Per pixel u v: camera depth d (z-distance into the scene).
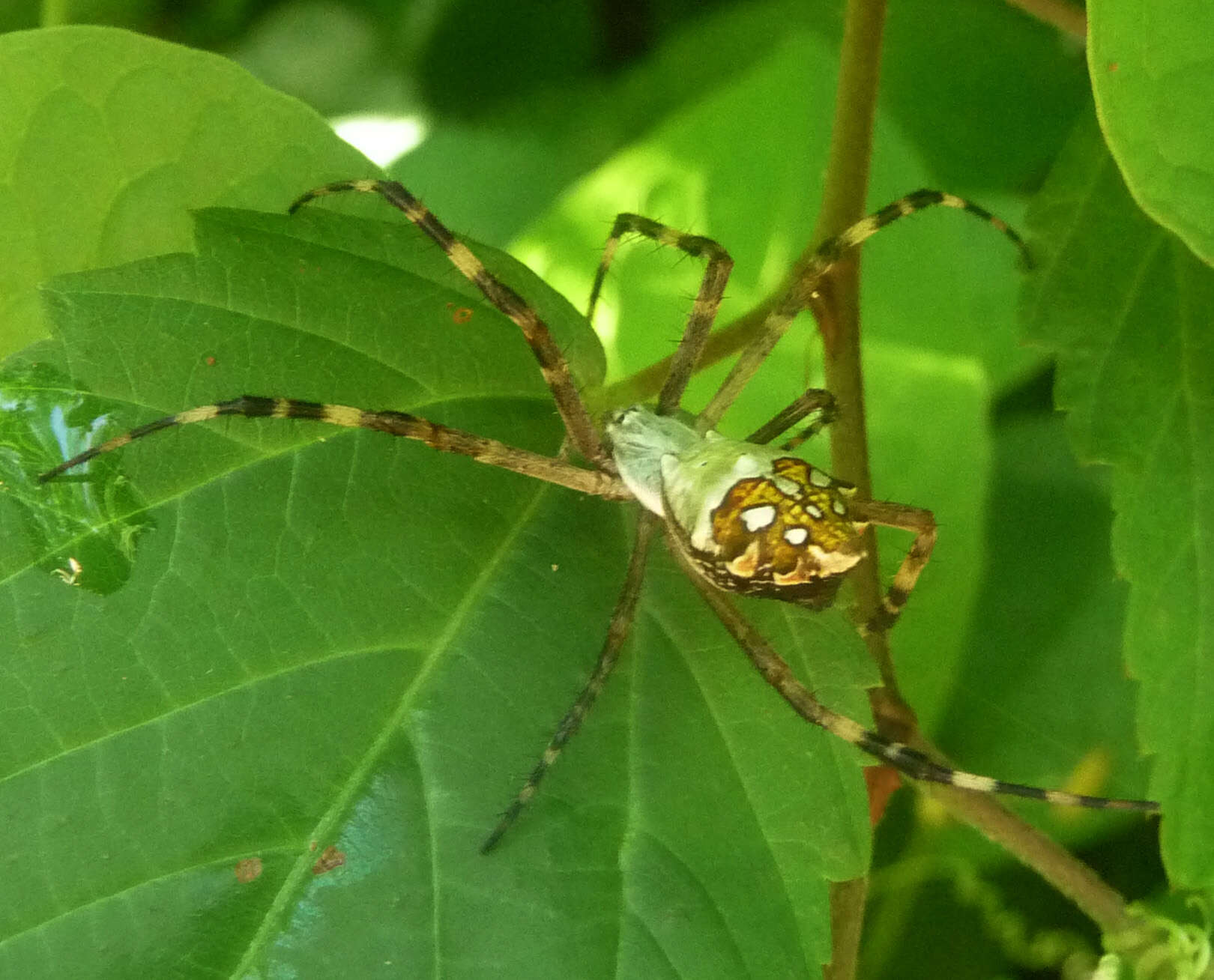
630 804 0.09
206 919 0.08
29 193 0.10
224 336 0.09
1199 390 0.10
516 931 0.08
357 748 0.08
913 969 0.13
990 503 0.14
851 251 0.10
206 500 0.09
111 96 0.10
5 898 0.08
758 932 0.08
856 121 0.10
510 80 0.15
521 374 0.10
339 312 0.09
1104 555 0.13
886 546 0.11
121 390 0.09
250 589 0.08
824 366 0.11
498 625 0.09
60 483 0.08
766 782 0.09
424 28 0.16
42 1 0.13
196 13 0.16
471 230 0.14
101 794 0.08
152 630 0.08
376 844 0.08
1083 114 0.10
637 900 0.08
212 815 0.08
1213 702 0.09
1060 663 0.13
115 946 0.08
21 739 0.08
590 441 0.10
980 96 0.14
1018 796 0.09
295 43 0.16
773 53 0.13
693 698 0.09
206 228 0.09
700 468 0.10
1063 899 0.13
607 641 0.09
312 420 0.09
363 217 0.10
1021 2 0.11
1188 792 0.09
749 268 0.13
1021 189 0.14
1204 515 0.10
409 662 0.09
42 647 0.08
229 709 0.08
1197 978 0.10
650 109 0.15
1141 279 0.10
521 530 0.09
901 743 0.10
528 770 0.08
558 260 0.13
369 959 0.08
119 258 0.10
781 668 0.09
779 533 0.09
